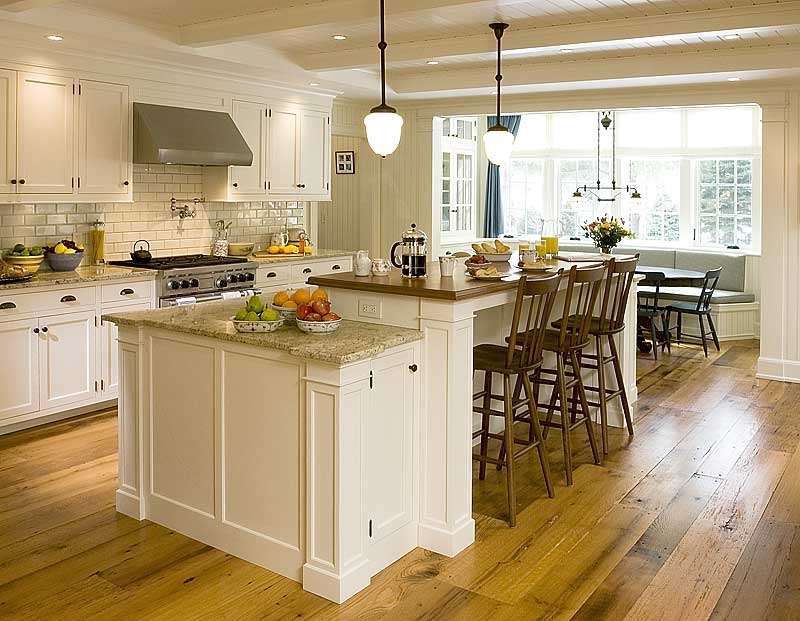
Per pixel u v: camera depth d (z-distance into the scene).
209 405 3.52
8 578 3.25
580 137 10.73
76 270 5.65
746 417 5.78
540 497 4.21
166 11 5.03
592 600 3.11
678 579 3.29
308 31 5.27
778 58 5.76
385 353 3.31
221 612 3.00
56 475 4.42
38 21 4.69
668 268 9.50
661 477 4.52
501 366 3.95
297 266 7.09
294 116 7.14
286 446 3.24
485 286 3.66
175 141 5.80
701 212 9.85
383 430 3.34
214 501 3.56
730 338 8.88
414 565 3.41
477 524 3.86
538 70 6.65
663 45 5.77
